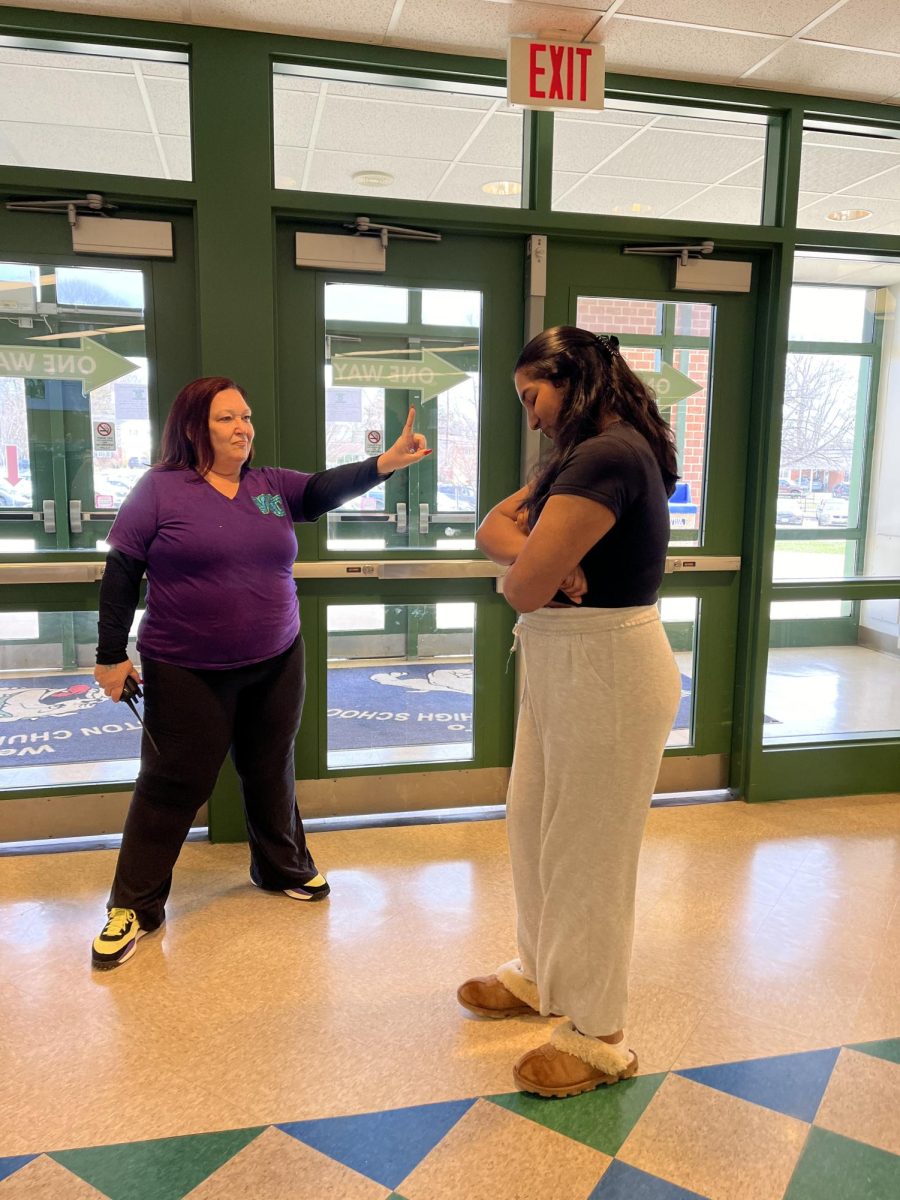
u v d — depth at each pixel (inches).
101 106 124.9
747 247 116.4
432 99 122.6
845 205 166.9
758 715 123.8
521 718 66.4
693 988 77.2
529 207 109.6
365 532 113.7
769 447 119.5
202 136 97.3
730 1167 55.9
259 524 82.0
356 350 109.9
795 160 114.7
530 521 59.2
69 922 88.4
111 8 92.0
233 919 89.2
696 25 96.0
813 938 86.6
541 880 62.4
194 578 79.4
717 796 127.1
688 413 121.2
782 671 179.2
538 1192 53.8
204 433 80.2
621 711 56.1
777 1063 66.7
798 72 107.8
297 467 109.6
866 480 128.2
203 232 99.0
